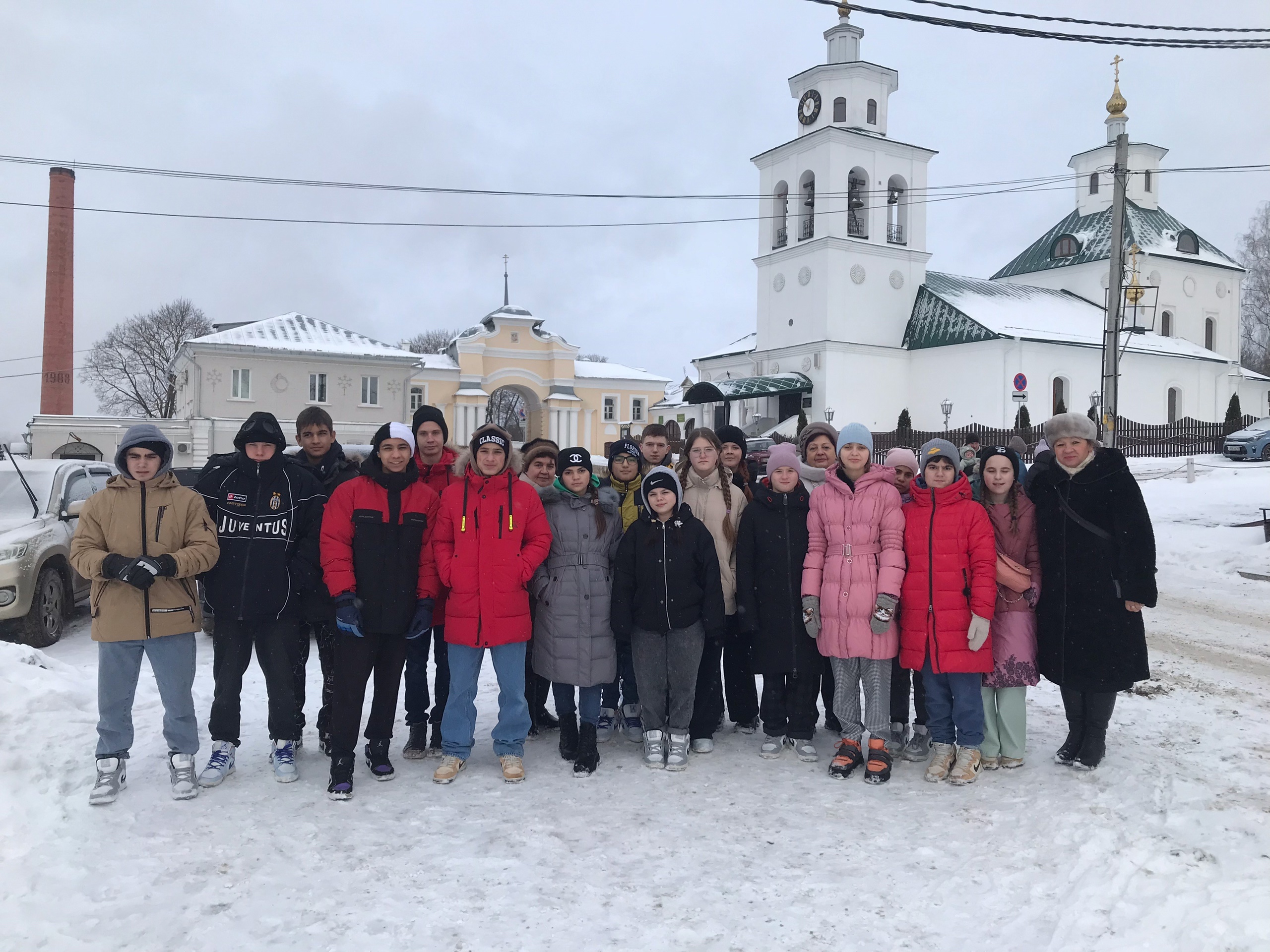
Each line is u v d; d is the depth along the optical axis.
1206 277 44.53
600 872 3.68
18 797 4.27
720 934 3.19
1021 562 4.93
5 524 8.65
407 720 5.29
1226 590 11.25
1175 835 3.67
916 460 5.50
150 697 6.09
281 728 4.76
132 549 4.36
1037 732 5.62
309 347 39.09
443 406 47.59
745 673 5.78
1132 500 4.55
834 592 4.91
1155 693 6.52
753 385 36.72
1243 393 44.19
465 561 4.79
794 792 4.63
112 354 58.34
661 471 5.03
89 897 3.47
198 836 4.01
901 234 39.34
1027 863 3.68
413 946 3.12
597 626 5.04
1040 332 36.00
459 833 4.07
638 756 5.32
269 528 4.69
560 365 50.19
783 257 39.03
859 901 3.42
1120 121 33.03
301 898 3.46
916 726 5.29
